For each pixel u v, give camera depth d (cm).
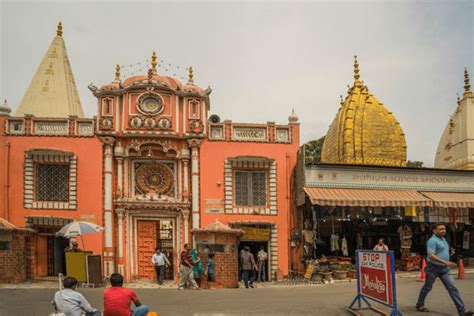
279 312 1116
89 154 2116
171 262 2138
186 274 1745
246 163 2173
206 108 2228
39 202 2072
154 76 2200
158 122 2136
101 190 2095
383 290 956
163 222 2184
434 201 2122
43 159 2092
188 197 2139
